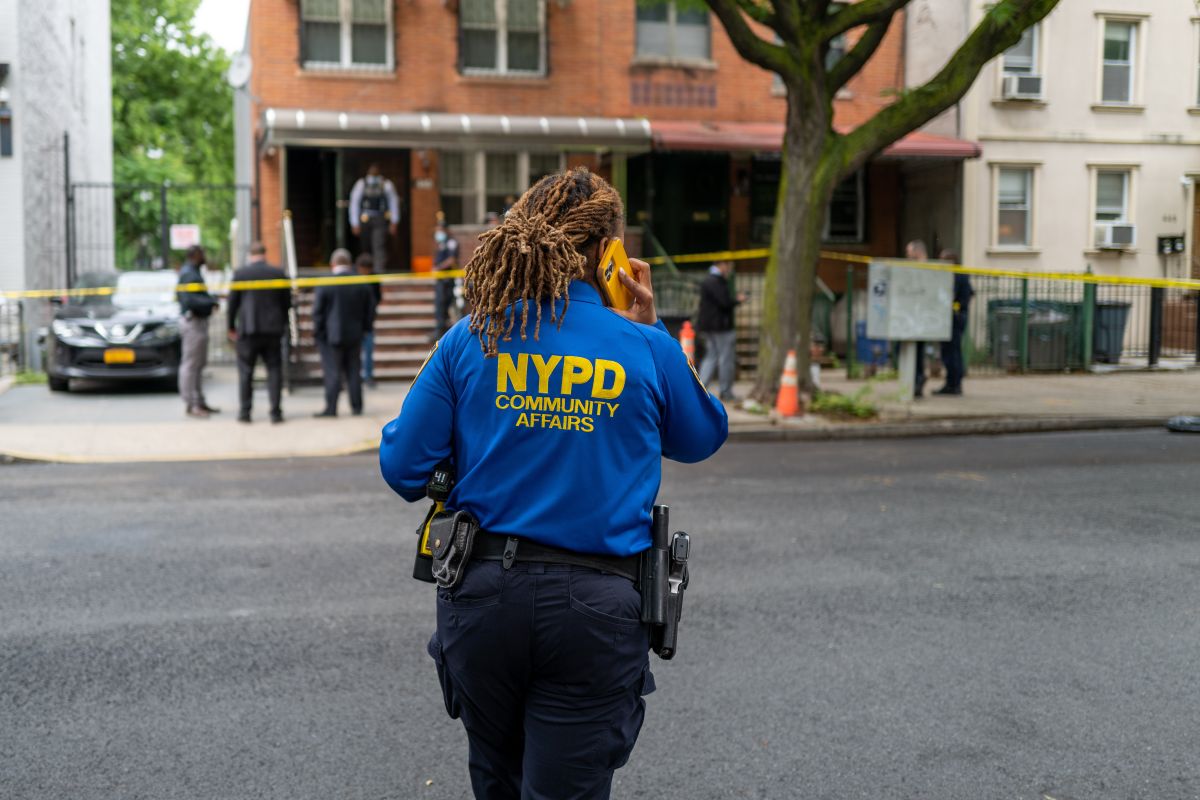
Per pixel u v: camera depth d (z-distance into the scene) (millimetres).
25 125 19594
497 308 2469
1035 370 19578
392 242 20125
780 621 5672
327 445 11602
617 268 2594
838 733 4301
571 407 2461
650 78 21062
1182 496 9078
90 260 26109
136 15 38219
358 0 19703
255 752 4113
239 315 12508
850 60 13547
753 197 22172
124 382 16875
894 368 18219
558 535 2430
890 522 8023
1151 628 5602
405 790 3824
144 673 4898
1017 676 4922
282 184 19203
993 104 21359
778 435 12648
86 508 8469
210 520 8047
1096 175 22016
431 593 6172
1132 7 21797
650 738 4258
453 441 2580
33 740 4195
